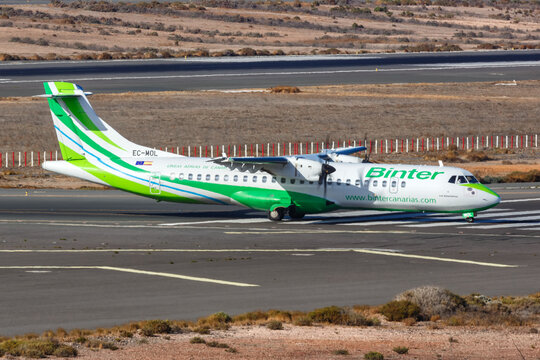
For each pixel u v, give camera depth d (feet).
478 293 363.97
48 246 490.90
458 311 319.68
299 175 589.73
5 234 532.73
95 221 593.01
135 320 304.30
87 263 435.12
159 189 609.42
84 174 618.03
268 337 276.00
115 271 411.75
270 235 537.65
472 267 426.92
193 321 303.68
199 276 398.42
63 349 247.70
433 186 572.51
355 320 301.02
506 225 584.40
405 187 577.02
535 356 254.68
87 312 316.81
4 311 318.04
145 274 403.13
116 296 349.20
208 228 567.18
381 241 514.68
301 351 256.32
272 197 597.93
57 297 346.33
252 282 383.24
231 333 281.74
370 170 589.73
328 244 502.79
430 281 389.19
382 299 347.97
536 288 375.45
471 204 570.87
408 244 502.79
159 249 482.69
